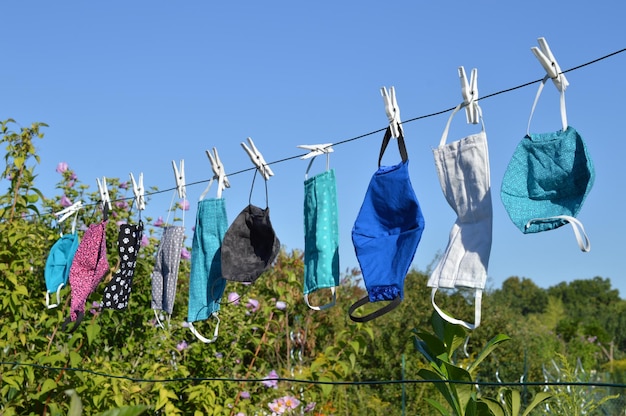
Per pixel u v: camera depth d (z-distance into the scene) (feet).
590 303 198.18
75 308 16.70
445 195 9.82
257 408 20.04
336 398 25.96
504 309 39.58
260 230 12.80
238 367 20.95
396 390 30.71
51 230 22.29
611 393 26.81
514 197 9.21
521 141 9.26
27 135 19.85
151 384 17.46
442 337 13.57
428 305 35.94
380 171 10.62
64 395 16.83
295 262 27.43
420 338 13.85
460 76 9.79
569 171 8.89
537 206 9.09
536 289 183.73
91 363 17.57
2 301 18.29
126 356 20.47
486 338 36.83
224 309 21.47
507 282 185.78
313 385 20.70
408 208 10.24
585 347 58.49
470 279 9.27
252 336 21.35
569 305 187.62
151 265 21.83
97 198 23.22
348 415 26.73
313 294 28.09
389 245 10.34
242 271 12.75
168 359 20.44
